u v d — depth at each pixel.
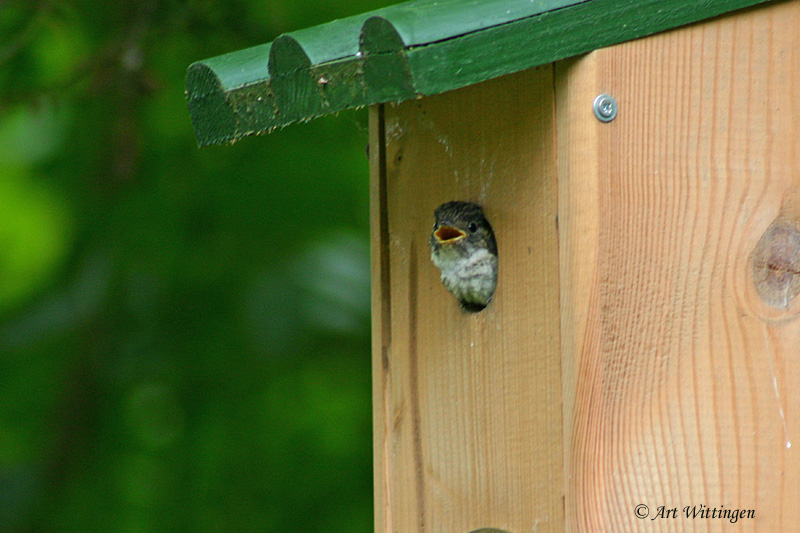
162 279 9.91
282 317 9.49
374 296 6.66
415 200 6.42
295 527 10.71
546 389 5.55
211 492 10.84
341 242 10.02
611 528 5.25
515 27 5.13
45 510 10.70
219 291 9.89
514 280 5.76
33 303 10.26
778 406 5.61
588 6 5.29
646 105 5.41
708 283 5.52
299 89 5.45
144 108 10.41
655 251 5.41
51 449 10.91
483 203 5.98
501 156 5.84
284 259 9.80
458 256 6.02
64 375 10.80
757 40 5.68
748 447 5.53
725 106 5.58
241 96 5.75
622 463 5.30
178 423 10.86
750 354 5.57
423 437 6.32
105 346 10.19
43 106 9.09
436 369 6.26
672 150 5.46
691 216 5.49
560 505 5.47
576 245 5.30
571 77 5.35
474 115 6.02
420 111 6.39
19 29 10.11
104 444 10.96
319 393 10.91
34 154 11.70
